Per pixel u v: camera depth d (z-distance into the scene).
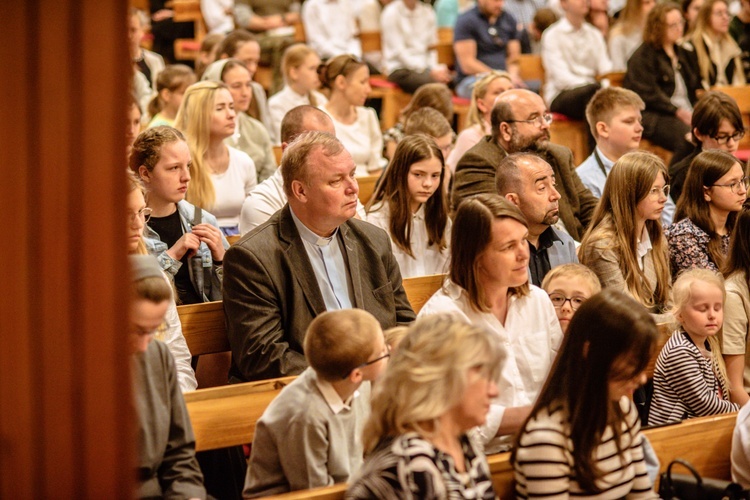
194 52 16.11
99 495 2.96
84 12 2.80
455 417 3.69
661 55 12.37
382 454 3.58
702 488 4.61
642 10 14.39
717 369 6.11
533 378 5.30
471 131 10.18
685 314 5.96
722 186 7.29
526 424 4.32
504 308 5.37
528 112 8.22
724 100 9.20
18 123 2.77
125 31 2.87
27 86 2.77
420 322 3.76
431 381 3.56
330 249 5.96
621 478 4.35
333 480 4.52
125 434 2.98
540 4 16.80
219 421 4.97
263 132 10.71
